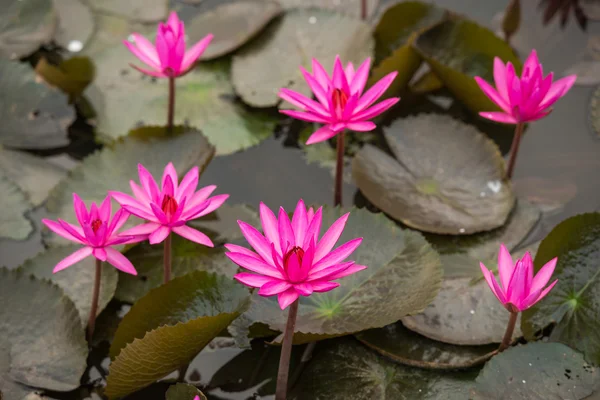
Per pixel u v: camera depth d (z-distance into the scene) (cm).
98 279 250
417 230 305
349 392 241
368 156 335
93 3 432
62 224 225
